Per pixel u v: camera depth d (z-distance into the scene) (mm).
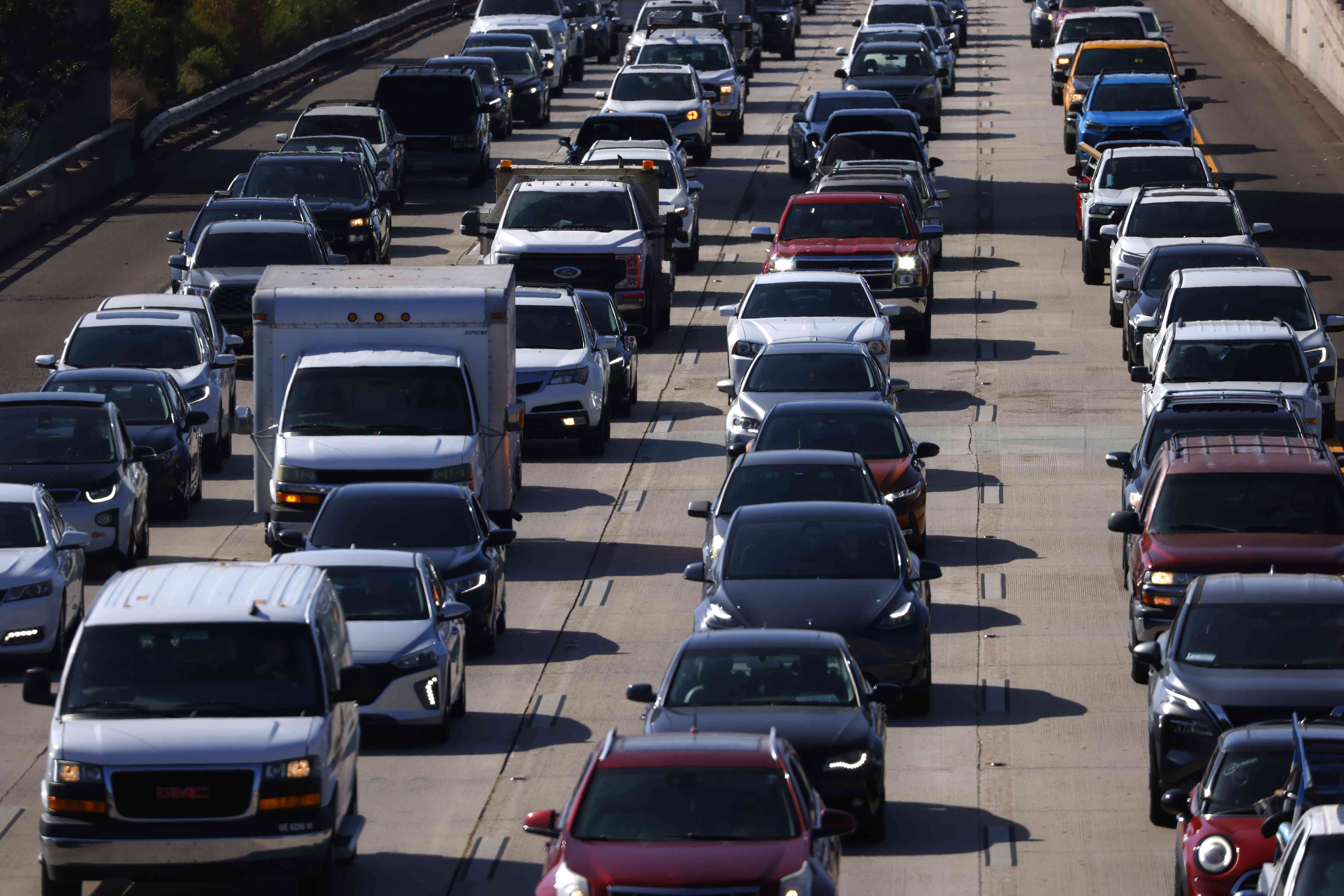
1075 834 56406
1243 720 54688
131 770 46906
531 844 55969
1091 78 196000
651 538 93625
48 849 46844
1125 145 150500
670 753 44781
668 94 194750
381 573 67625
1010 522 94688
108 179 185750
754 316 116125
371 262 148250
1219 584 59625
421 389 89625
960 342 131625
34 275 150750
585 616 81625
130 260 155500
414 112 182375
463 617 69000
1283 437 77188
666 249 139250
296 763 47375
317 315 90375
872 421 90562
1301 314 104812
